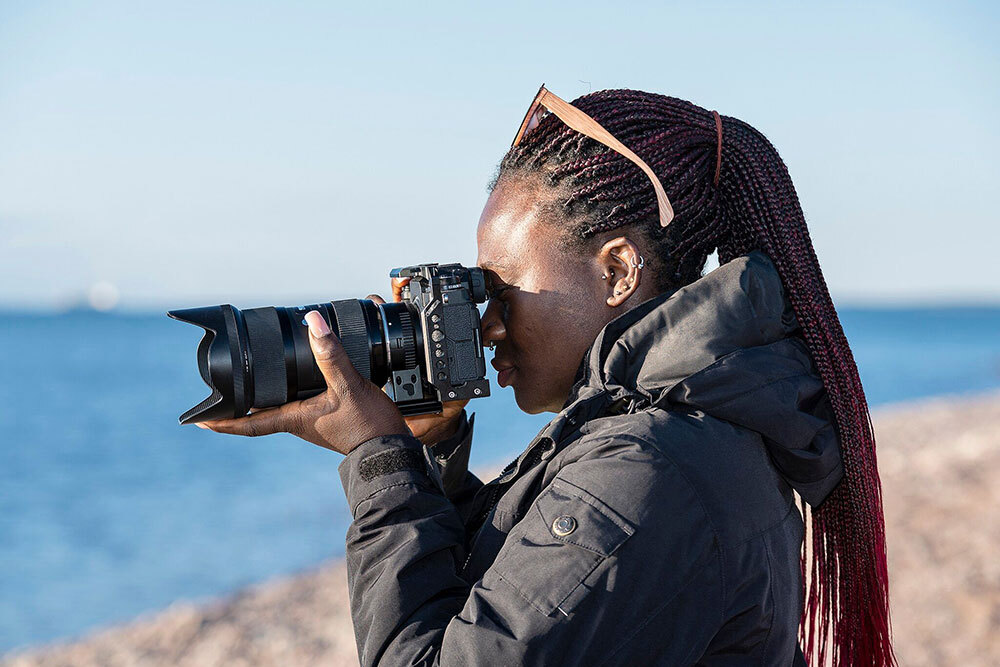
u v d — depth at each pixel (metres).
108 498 23.12
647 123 1.70
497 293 1.79
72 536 18.45
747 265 1.57
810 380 1.56
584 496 1.38
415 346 1.80
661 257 1.70
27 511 21.69
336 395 1.67
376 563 1.52
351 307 1.81
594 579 1.32
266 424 1.73
